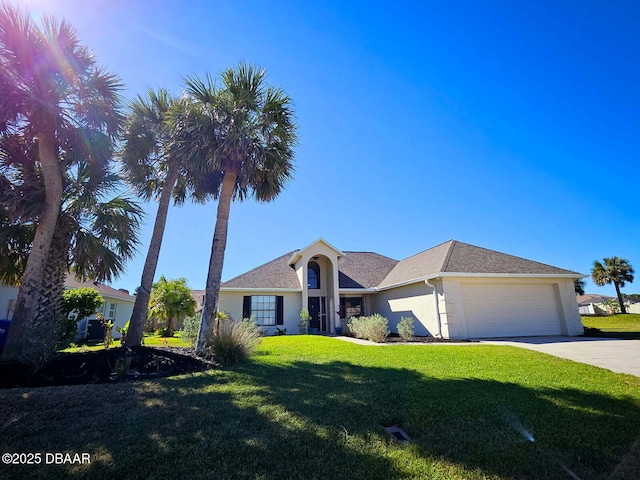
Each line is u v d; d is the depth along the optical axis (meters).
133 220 10.34
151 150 11.57
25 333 7.36
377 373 6.91
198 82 10.34
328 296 21.42
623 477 2.81
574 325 15.60
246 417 4.20
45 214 8.20
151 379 6.70
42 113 8.01
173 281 25.48
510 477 2.81
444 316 14.80
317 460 3.06
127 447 3.33
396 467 2.94
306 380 6.30
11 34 7.64
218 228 10.41
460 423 4.02
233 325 9.08
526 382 6.09
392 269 23.86
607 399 4.98
